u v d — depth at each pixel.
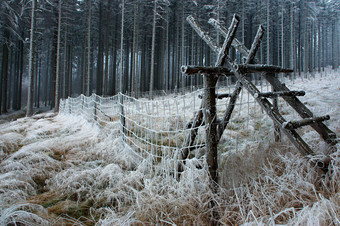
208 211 1.92
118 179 2.89
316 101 6.52
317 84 14.34
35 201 2.35
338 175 1.95
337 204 1.56
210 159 2.09
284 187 1.99
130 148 3.85
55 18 23.20
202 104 2.48
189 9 24.06
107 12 26.48
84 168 3.35
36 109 26.62
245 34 28.70
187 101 10.09
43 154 3.65
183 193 2.18
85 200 2.44
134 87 24.34
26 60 28.34
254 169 2.46
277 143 3.07
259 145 3.10
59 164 3.43
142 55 27.77
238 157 2.81
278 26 27.67
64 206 2.28
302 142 2.12
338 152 2.15
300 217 1.49
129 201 2.36
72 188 2.63
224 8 23.22
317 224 1.36
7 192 2.39
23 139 5.04
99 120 6.30
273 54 31.12
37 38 24.72
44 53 28.89
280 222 1.61
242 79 2.21
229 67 2.21
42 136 5.39
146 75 34.66
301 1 28.34
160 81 28.42
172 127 5.38
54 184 2.81
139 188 2.68
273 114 2.10
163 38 27.27
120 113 4.57
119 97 4.67
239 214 1.79
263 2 25.42
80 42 30.23
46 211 2.12
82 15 26.50
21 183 2.66
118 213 2.09
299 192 1.96
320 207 1.52
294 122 2.12
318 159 2.03
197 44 27.67
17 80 25.73
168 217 1.89
